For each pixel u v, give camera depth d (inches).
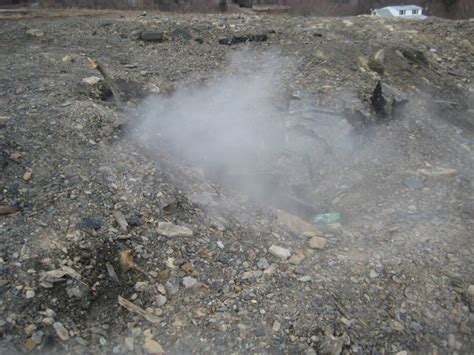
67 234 118.0
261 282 120.0
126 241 121.5
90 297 107.9
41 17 309.9
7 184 129.4
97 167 142.5
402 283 124.2
